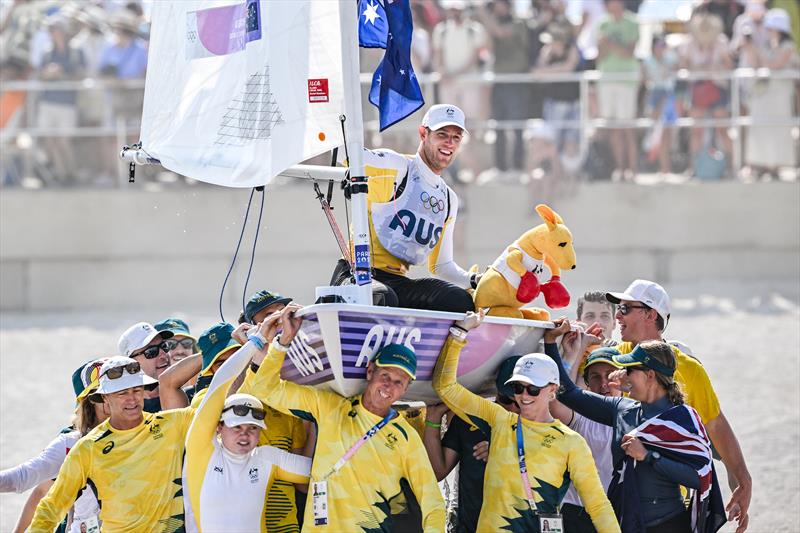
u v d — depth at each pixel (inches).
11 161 2935.5
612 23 2765.7
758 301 2598.4
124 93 2866.6
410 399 905.5
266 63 856.3
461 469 894.4
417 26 2753.4
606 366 953.5
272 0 856.3
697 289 2748.5
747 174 2878.9
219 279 2881.4
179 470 861.8
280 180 2883.9
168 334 1015.0
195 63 897.5
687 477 859.4
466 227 2834.6
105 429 863.1
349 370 822.5
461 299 904.3
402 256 922.7
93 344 2372.0
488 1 2780.5
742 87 2812.5
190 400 1011.3
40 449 1621.6
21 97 2856.8
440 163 917.8
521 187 2827.3
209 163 874.1
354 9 844.6
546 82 2773.1
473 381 914.1
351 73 842.2
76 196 2898.6
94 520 874.8
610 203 2844.5
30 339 2450.8
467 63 2746.1
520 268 898.1
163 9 926.4
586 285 2802.7
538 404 853.2
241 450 832.9
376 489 820.6
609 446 904.9
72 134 2869.1
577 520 882.8
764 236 2859.3
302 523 861.2
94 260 2898.6
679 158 2869.1
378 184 902.4
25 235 2896.2
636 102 2797.7
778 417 1708.9
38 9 2883.9
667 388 882.1
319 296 836.6
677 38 2930.6
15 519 1337.4
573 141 2812.5
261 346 828.6
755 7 2817.4
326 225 2849.4
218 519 830.5
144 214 2891.2
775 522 1301.7
